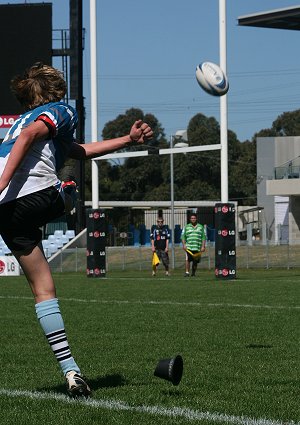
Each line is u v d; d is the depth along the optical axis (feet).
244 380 39.50
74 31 229.86
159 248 180.96
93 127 187.83
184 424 29.35
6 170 31.71
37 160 32.94
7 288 133.69
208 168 553.64
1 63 212.23
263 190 401.29
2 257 213.66
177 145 270.05
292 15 245.24
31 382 39.73
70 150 36.17
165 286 126.93
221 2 169.58
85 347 53.42
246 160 591.37
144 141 37.11
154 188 552.00
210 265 226.99
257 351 50.24
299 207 334.24
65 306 88.53
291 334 59.21
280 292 107.04
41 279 33.81
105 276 171.94
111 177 572.92
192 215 169.27
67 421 30.14
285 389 37.04
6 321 73.05
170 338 57.77
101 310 82.79
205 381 39.04
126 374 41.50
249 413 31.50
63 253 239.09
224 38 169.99
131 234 325.21
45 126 32.42
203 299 95.96
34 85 34.06
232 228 152.97
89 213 170.81
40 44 212.02
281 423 29.63
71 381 33.78
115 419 30.22
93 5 186.50
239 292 107.96
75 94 232.73
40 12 211.61
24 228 33.09
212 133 569.23
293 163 361.51
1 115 211.82
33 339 59.16
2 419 30.86
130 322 69.87
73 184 36.17
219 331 61.62
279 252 247.70
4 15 212.23
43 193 32.81
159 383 38.58
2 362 47.39
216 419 30.22
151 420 30.01
